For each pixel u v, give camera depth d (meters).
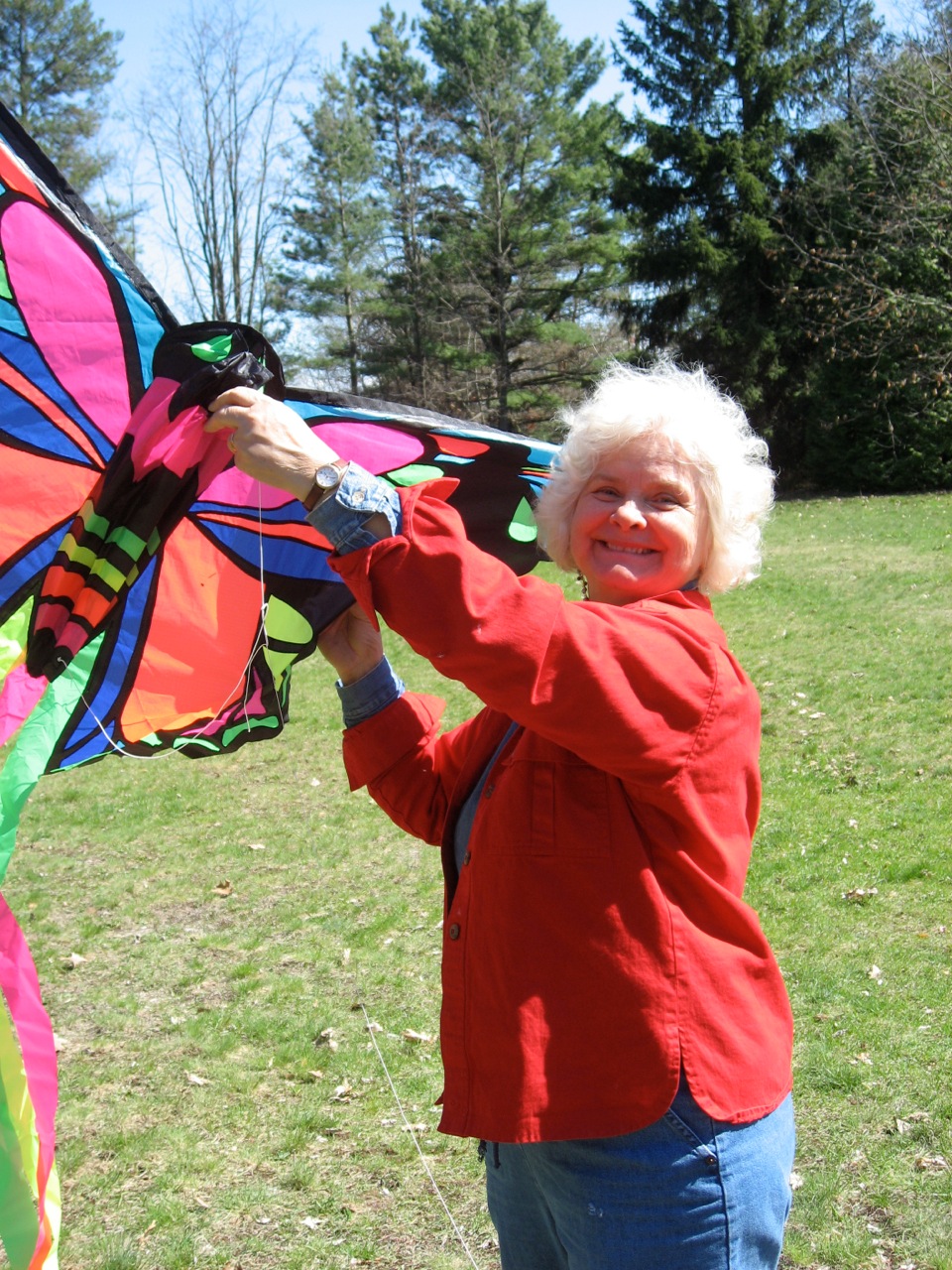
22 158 1.27
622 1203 1.48
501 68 37.75
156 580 1.85
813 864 5.86
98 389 1.50
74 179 36.41
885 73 28.08
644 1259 1.47
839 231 30.41
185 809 7.76
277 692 2.06
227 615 1.93
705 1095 1.46
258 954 5.33
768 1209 1.52
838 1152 3.50
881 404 28.61
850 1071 3.92
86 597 1.66
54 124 36.69
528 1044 1.49
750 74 33.28
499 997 1.53
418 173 40.31
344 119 39.44
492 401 39.25
